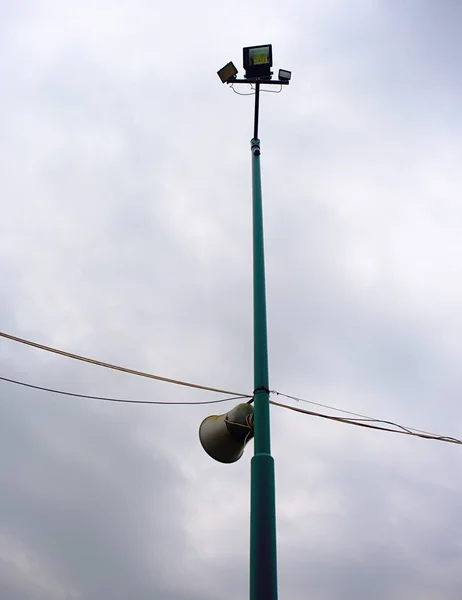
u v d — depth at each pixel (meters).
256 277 9.12
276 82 11.48
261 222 9.92
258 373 8.03
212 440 8.32
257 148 11.08
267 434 7.53
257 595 6.36
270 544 6.65
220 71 11.43
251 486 7.12
